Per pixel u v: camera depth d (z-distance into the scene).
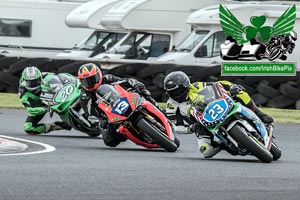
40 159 41.06
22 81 54.59
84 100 48.34
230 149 42.06
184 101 42.19
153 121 45.09
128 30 112.19
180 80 41.66
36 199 29.84
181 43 102.69
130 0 112.50
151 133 44.47
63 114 52.94
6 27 123.19
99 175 35.66
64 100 52.47
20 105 77.31
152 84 84.75
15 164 38.72
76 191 31.59
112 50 111.06
